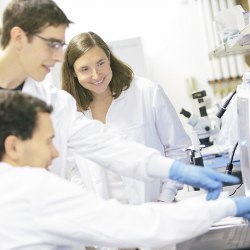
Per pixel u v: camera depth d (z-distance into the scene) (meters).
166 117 1.88
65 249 0.95
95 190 1.84
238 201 0.97
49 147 0.93
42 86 1.44
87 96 1.95
